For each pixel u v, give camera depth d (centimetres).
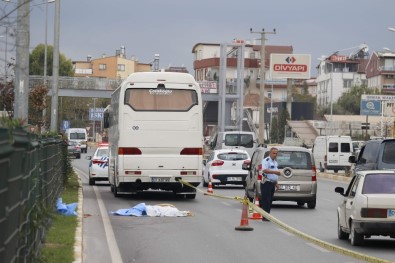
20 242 1894
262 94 16350
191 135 6175
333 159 12350
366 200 3469
